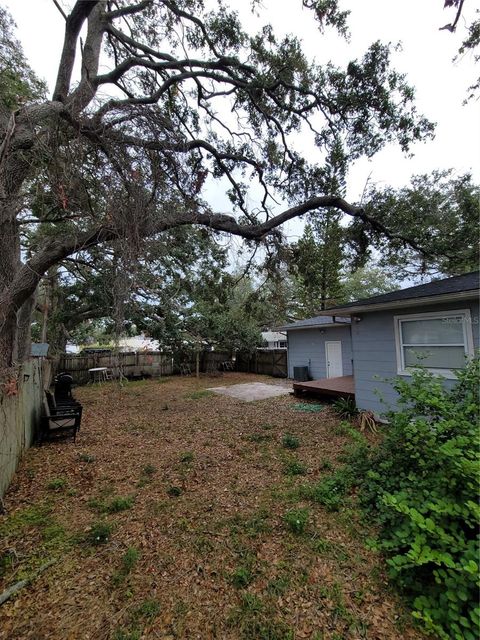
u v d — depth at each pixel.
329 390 8.28
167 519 3.10
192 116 6.54
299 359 13.99
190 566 2.44
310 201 6.11
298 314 20.27
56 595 2.16
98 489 3.79
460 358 5.28
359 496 3.27
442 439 2.63
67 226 5.25
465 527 2.14
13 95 5.18
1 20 5.36
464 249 6.95
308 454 4.79
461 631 1.73
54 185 3.21
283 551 2.59
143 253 3.69
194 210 4.50
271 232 6.27
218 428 6.54
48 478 4.11
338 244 7.41
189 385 13.05
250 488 3.73
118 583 2.27
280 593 2.17
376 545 2.35
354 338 7.11
